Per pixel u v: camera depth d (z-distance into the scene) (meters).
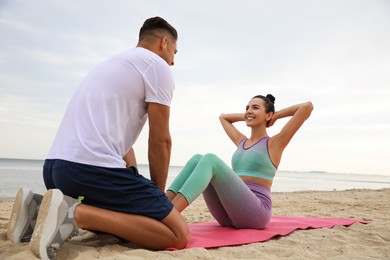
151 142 2.57
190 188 2.79
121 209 2.34
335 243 3.04
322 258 2.55
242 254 2.54
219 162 2.98
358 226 3.92
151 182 2.47
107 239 2.79
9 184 16.53
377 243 3.13
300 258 2.48
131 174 2.37
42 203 2.12
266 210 3.32
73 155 2.25
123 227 2.31
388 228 3.83
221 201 3.18
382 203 7.09
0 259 2.07
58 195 2.09
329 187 26.81
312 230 3.54
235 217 3.23
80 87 2.48
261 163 3.41
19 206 2.45
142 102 2.50
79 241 2.76
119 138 2.40
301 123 3.43
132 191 2.34
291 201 7.47
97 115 2.33
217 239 2.91
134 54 2.53
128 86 2.41
